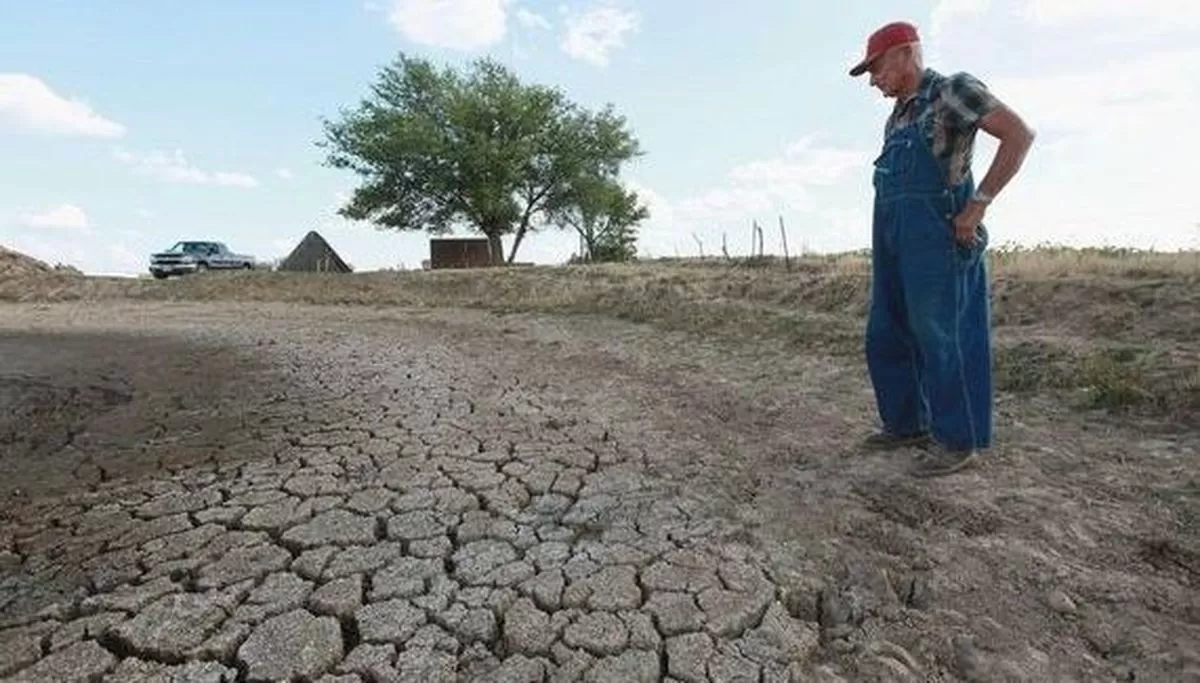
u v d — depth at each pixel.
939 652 2.67
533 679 2.59
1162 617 2.74
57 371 8.82
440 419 6.03
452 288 22.67
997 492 3.83
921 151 3.87
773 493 4.09
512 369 8.48
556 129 40.16
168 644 2.83
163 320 16.84
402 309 18.44
